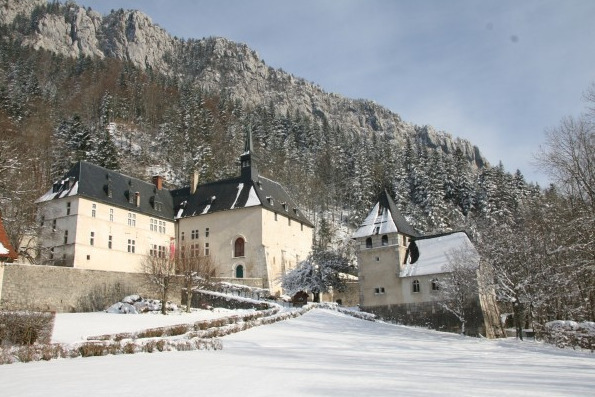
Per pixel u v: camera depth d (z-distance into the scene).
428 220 87.69
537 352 29.41
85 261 57.78
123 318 37.34
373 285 55.38
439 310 50.09
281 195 78.00
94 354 19.23
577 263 38.81
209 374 13.73
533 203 76.94
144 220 68.06
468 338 41.19
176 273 52.41
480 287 46.53
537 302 40.97
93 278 44.12
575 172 38.88
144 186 72.38
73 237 57.50
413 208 92.50
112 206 63.03
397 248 54.81
